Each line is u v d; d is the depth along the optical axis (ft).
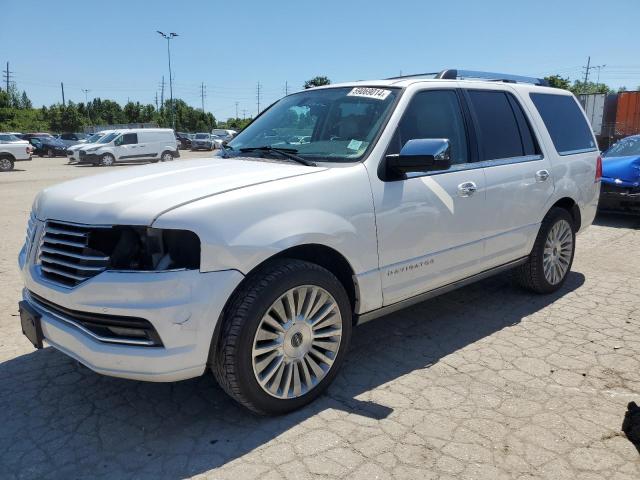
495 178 13.76
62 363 12.62
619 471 8.63
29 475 8.68
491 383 11.47
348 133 12.03
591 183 17.61
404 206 11.51
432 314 15.60
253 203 9.36
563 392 11.06
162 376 8.79
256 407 9.75
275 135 13.33
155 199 9.09
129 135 92.32
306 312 10.16
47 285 9.50
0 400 11.00
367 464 8.80
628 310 15.72
